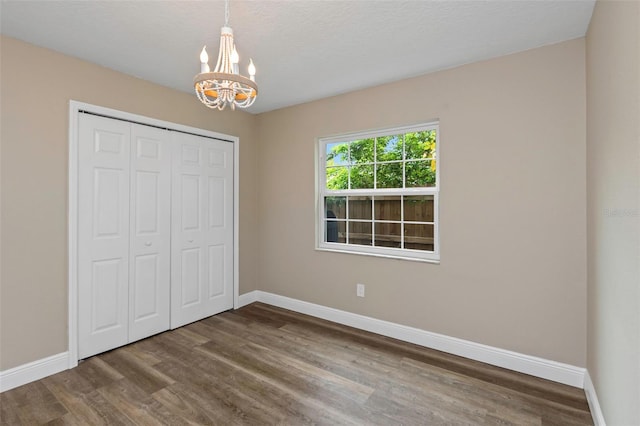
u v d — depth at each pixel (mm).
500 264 2418
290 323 3303
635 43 1086
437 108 2682
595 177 1812
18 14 1868
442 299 2684
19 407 1919
